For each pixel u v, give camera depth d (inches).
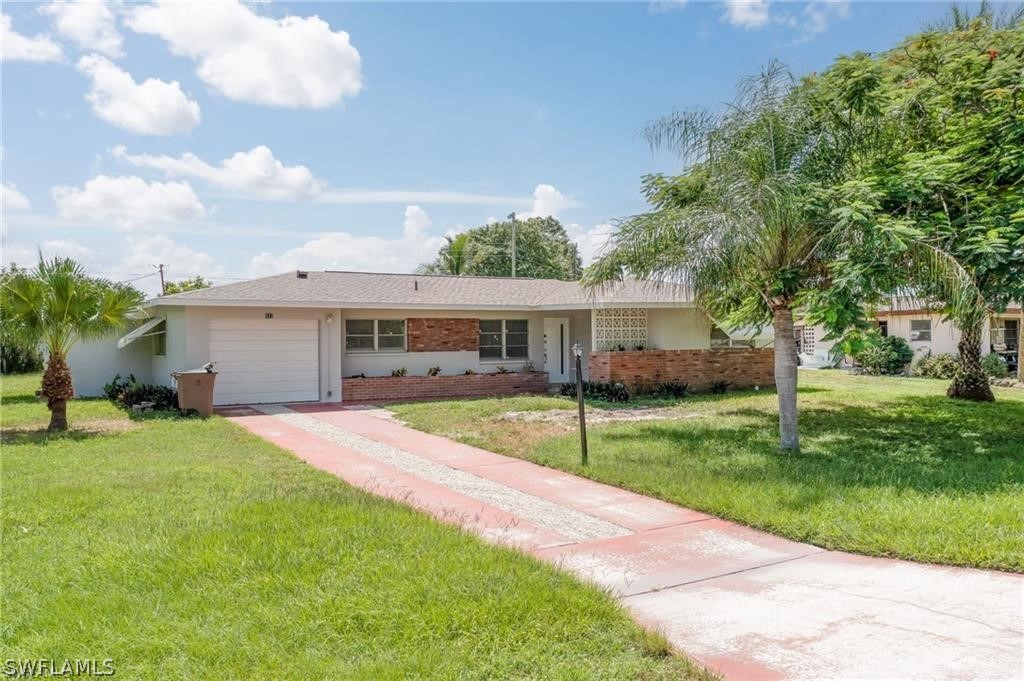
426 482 324.8
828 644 149.3
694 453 374.3
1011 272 346.3
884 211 372.5
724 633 156.3
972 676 133.1
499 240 1801.2
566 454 377.1
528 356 830.5
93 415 560.4
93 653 139.5
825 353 1243.2
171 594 169.0
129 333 727.7
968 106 418.6
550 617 159.3
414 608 161.0
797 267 379.2
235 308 650.2
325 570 184.2
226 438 440.5
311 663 135.3
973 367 627.8
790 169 365.1
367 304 682.2
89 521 232.7
